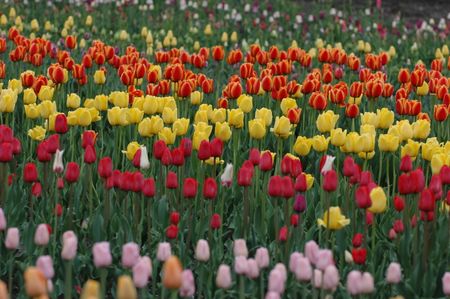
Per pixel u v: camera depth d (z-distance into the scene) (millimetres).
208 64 13852
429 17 23844
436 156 6113
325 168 5934
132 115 7281
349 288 4344
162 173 6805
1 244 5863
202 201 6145
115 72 11648
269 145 8812
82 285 5824
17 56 10430
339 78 11086
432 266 5473
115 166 7738
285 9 21844
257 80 8836
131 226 6211
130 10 19969
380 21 21328
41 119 8734
